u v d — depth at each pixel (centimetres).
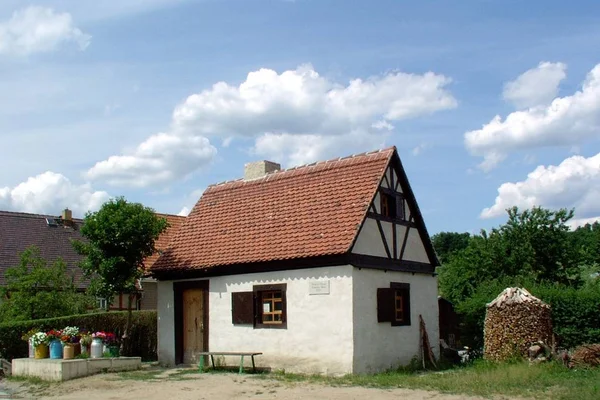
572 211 2936
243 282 1927
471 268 2916
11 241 3359
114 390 1526
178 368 1983
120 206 2102
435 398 1297
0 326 2083
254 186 2219
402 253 2016
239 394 1409
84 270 2130
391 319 1891
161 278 2122
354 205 1845
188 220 2261
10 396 1520
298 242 1836
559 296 2088
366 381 1560
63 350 1856
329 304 1744
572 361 1716
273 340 1839
